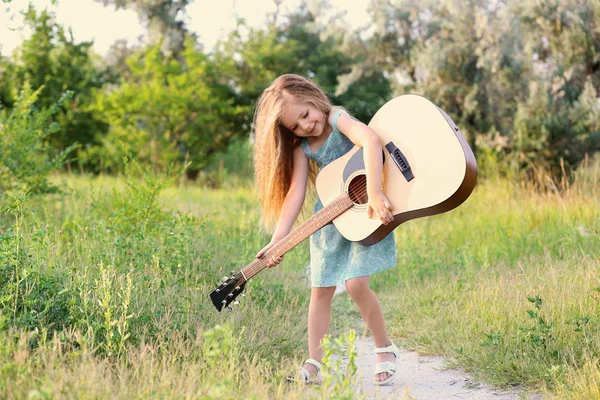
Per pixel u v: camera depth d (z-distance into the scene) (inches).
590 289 175.6
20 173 290.5
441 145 138.6
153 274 180.7
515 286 199.0
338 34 653.3
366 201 147.7
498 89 479.8
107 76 891.4
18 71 745.6
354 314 221.8
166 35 1010.7
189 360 137.0
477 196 421.1
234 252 262.1
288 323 179.3
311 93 149.3
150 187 255.6
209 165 790.5
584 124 436.5
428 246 292.7
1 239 153.6
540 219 321.7
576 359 143.6
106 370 123.4
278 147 152.5
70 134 776.9
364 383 151.7
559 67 435.2
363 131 142.1
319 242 151.6
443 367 158.9
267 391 120.0
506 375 145.4
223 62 834.8
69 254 191.3
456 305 200.4
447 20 519.2
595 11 415.5
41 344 130.6
